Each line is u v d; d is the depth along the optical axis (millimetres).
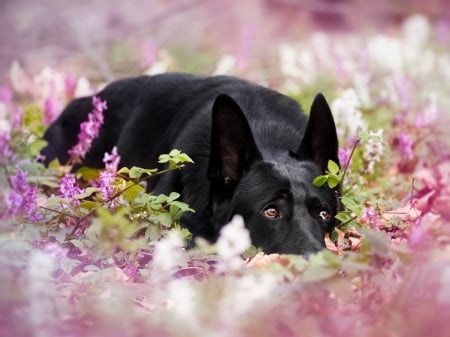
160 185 10211
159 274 7457
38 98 16734
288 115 10531
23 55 22812
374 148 11594
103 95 12484
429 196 11258
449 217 9000
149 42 21156
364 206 10375
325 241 8883
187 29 28797
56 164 11484
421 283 6934
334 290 6848
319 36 23281
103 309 7059
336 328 6555
